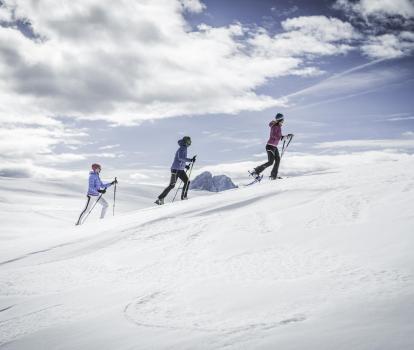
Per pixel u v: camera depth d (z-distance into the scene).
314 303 2.30
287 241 4.18
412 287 2.27
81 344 2.27
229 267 3.61
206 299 2.77
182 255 4.42
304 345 1.65
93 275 4.30
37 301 3.60
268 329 1.96
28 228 12.89
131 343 2.13
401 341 1.52
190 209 7.39
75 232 8.36
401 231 3.71
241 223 5.32
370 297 2.21
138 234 5.94
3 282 4.51
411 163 8.42
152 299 2.97
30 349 2.36
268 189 7.65
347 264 3.09
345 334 1.69
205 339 1.98
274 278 3.05
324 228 4.40
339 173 8.27
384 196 5.31
